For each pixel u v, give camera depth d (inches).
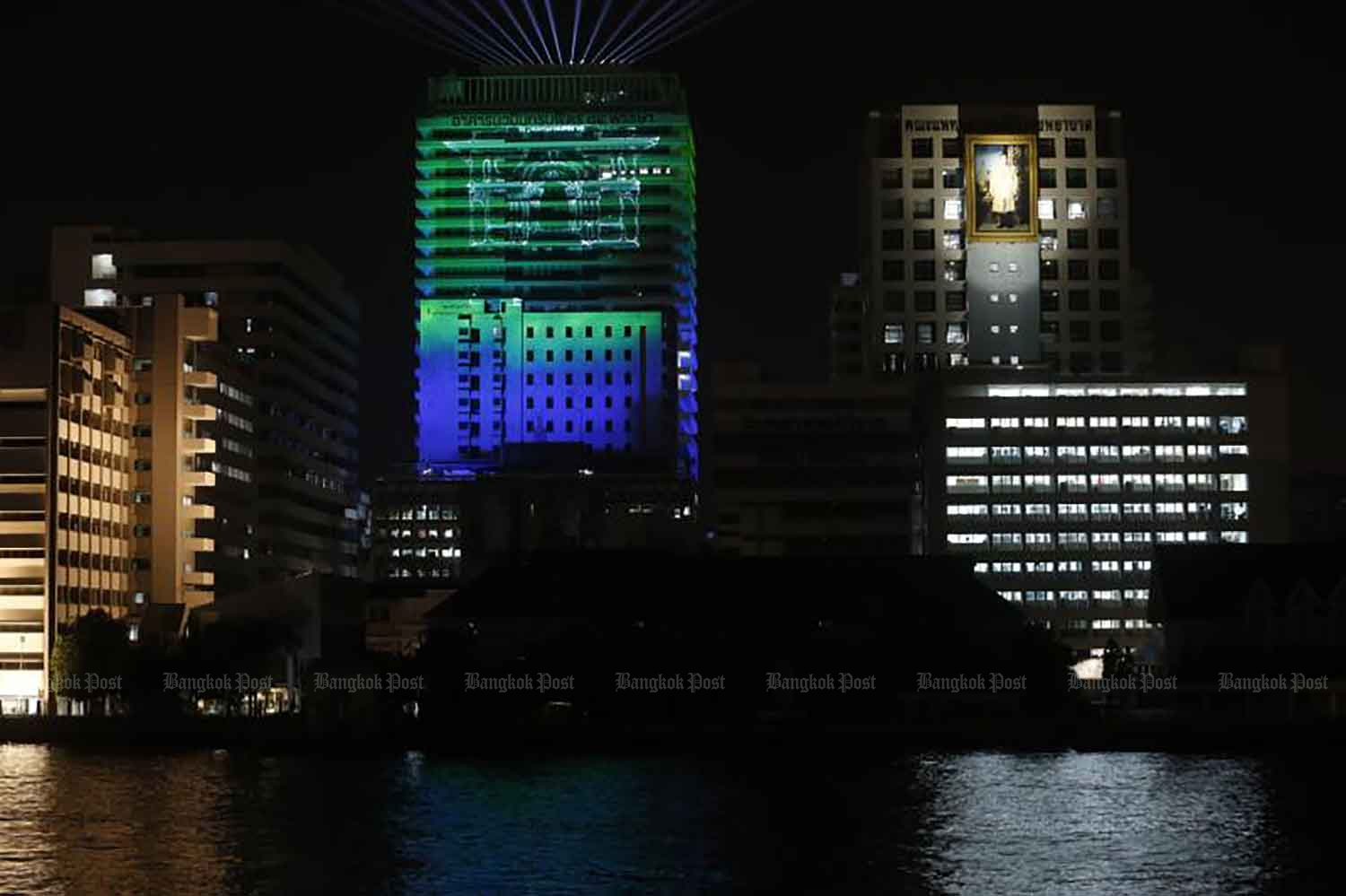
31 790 5856.3
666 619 7637.8
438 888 4119.1
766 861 4431.6
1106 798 5497.1
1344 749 6943.9
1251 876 4200.3
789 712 7283.5
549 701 7278.5
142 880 4220.0
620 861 4443.9
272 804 5502.0
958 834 4817.9
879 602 7800.2
